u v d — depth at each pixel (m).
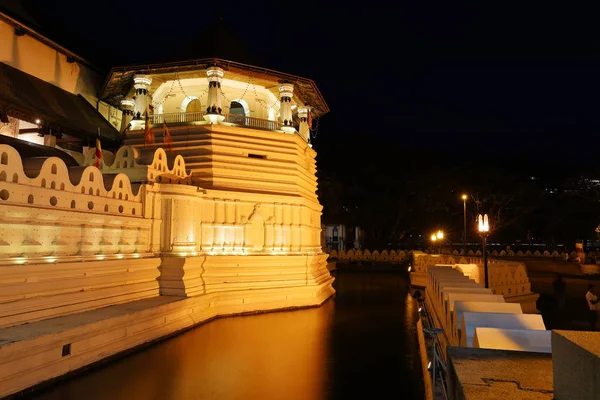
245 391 10.66
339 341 15.77
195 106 26.52
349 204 63.22
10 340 9.78
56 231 12.94
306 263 23.83
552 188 69.00
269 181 23.44
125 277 15.88
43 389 10.40
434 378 8.39
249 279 21.58
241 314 20.62
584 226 61.25
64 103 27.86
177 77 24.80
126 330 13.66
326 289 27.11
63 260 13.00
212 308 19.58
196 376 11.68
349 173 64.25
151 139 22.45
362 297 27.14
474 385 3.78
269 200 22.86
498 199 60.19
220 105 23.78
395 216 64.19
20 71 25.81
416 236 75.62
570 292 27.92
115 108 34.28
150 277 17.47
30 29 26.12
